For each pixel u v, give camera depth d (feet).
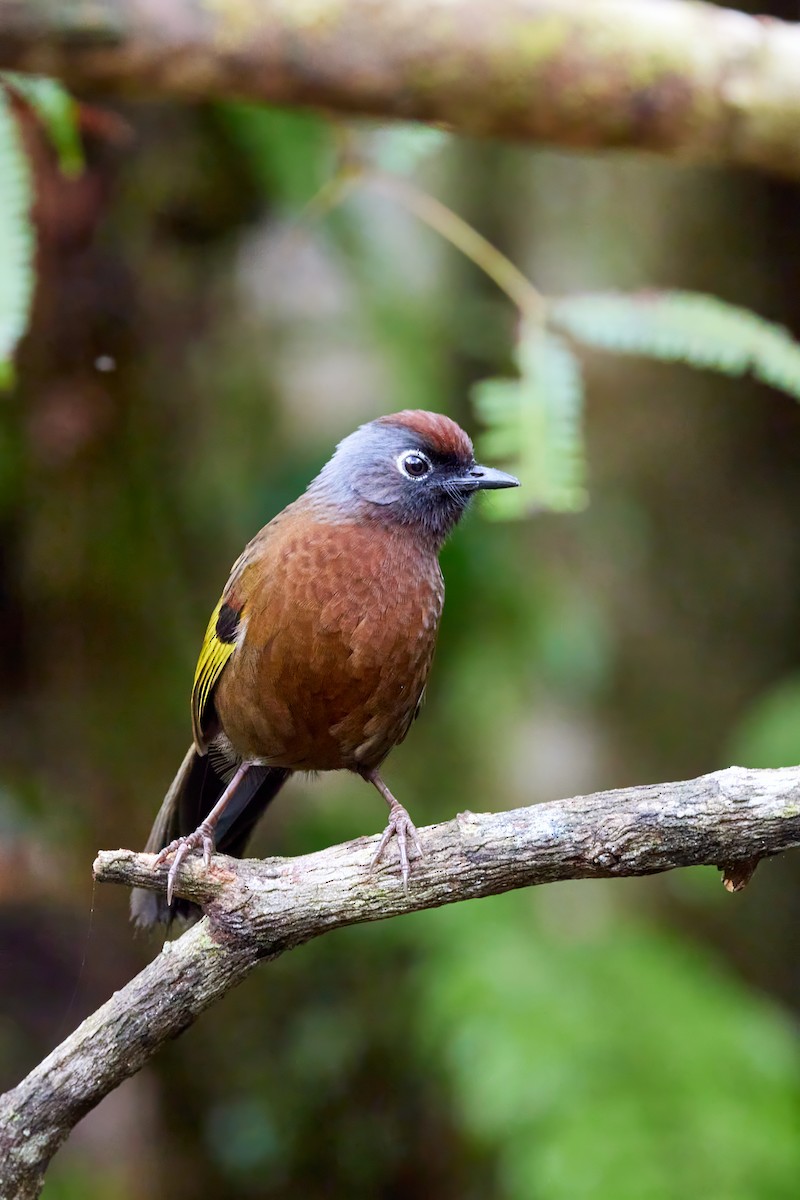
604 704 46.88
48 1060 19.04
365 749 25.07
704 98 22.86
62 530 40.06
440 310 44.32
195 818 27.20
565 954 39.09
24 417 39.19
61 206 37.32
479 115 22.50
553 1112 33.60
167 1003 19.24
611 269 45.60
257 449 42.37
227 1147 41.39
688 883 45.47
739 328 26.30
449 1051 36.96
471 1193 40.75
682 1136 32.50
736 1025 36.83
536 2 21.98
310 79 21.40
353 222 42.47
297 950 43.01
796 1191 31.78
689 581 47.91
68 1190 38.73
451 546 42.32
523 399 25.77
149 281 39.99
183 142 39.50
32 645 40.14
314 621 23.47
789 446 48.29
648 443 47.32
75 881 39.01
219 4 20.52
